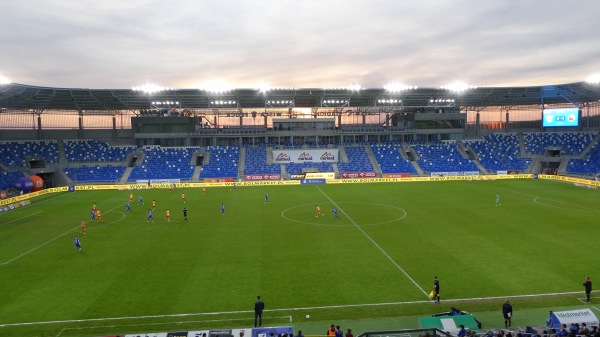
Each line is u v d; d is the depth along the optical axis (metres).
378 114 114.12
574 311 22.17
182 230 46.34
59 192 80.94
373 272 31.98
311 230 45.59
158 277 31.41
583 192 71.75
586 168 91.19
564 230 43.84
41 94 82.88
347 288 28.91
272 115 114.75
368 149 105.81
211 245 40.00
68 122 105.81
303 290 28.64
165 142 104.19
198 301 26.97
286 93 91.12
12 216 56.47
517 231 43.69
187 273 32.19
